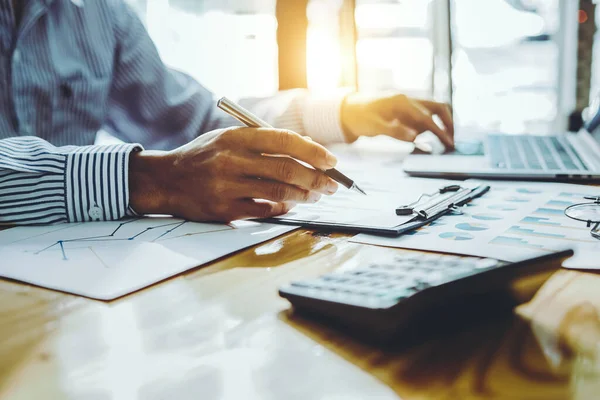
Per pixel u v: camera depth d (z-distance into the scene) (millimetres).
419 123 1018
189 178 588
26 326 331
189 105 1188
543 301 338
